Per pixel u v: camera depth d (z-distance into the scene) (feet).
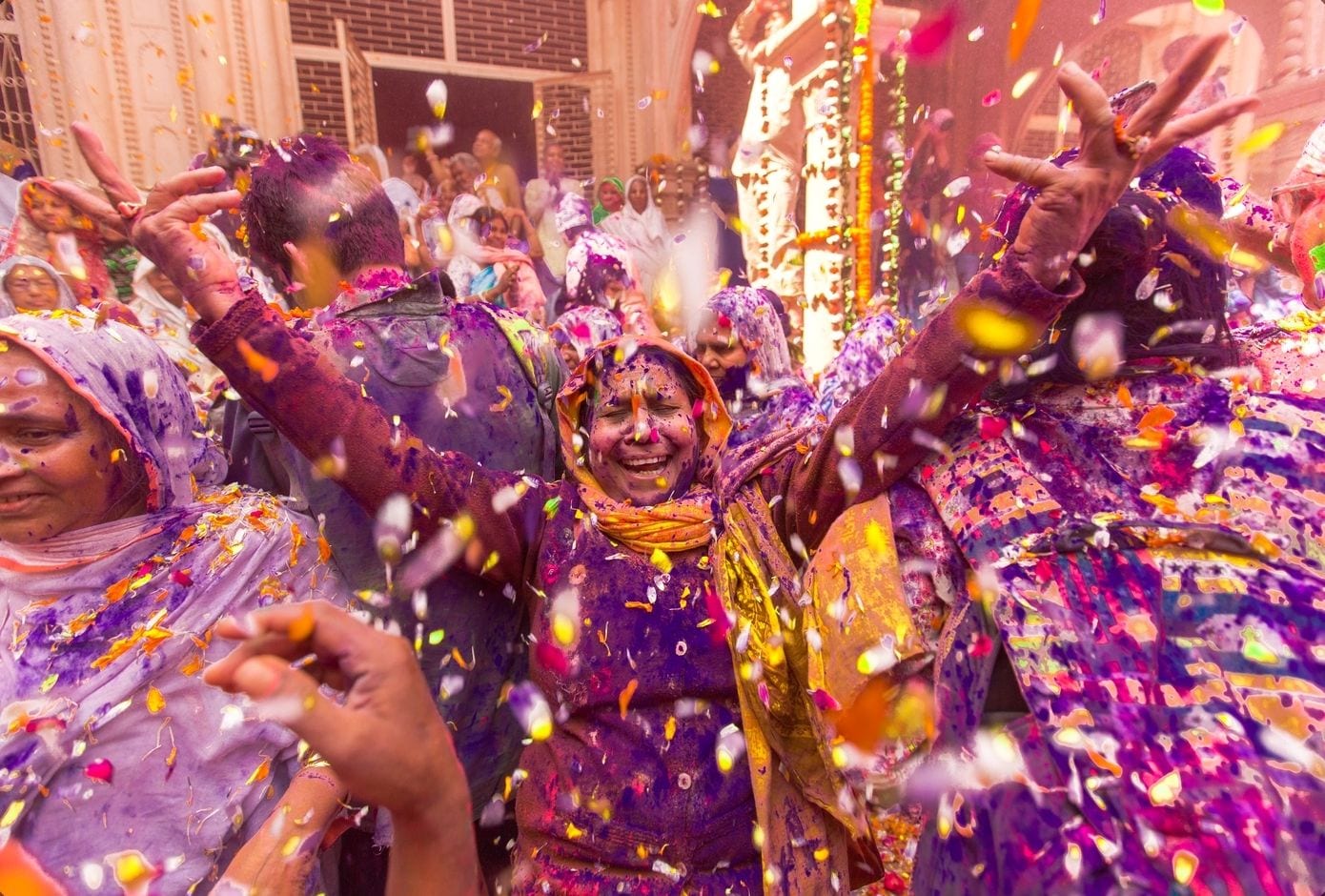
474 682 4.15
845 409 3.45
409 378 4.04
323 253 4.05
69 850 3.08
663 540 3.71
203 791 3.29
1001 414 3.15
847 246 15.81
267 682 1.17
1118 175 2.49
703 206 21.62
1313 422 2.81
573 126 28.81
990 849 2.67
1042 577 2.72
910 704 3.28
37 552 3.30
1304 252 4.77
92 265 8.00
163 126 20.66
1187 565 2.65
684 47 24.68
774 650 3.51
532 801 3.67
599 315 9.36
